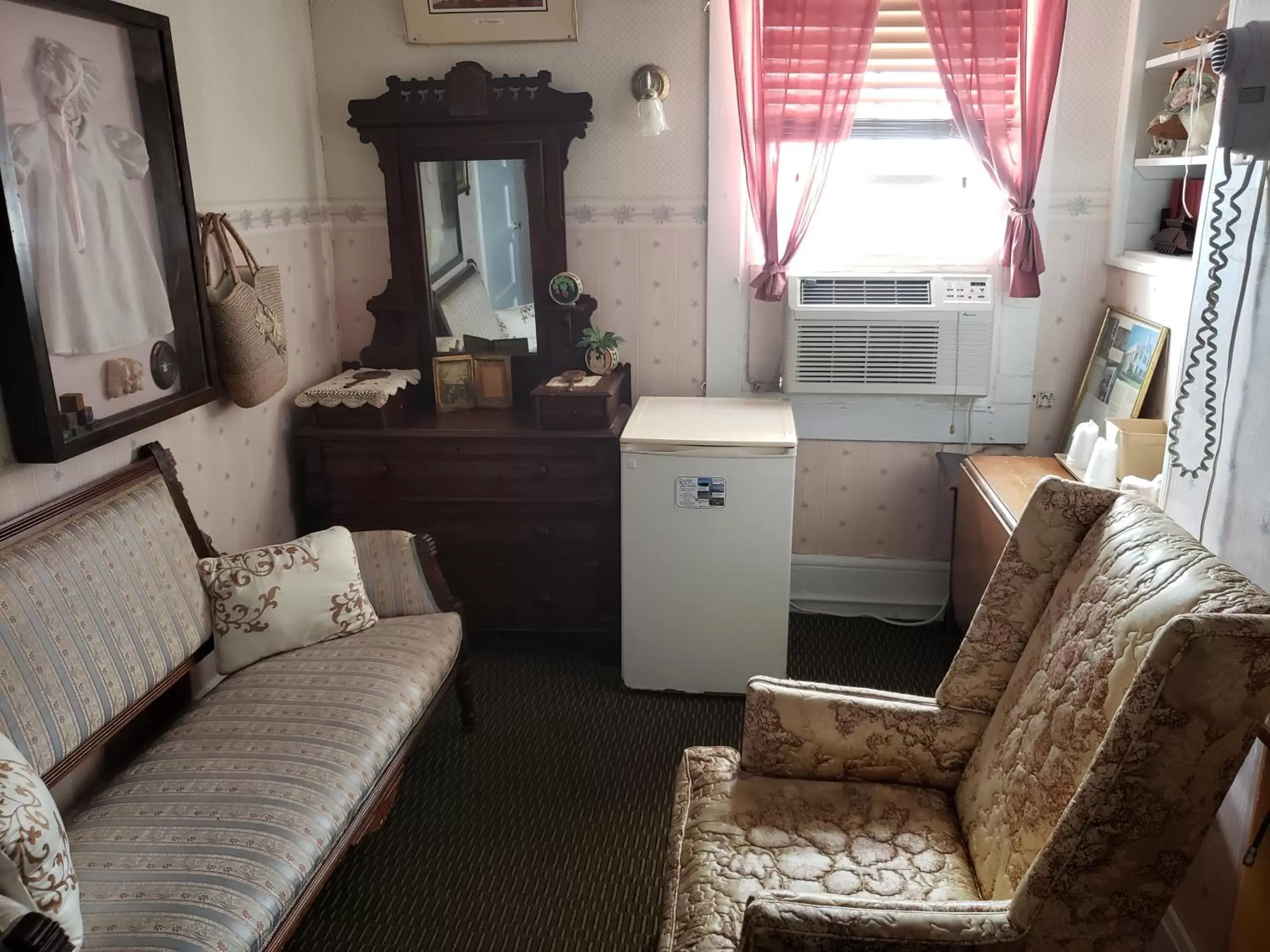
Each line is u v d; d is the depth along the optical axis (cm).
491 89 313
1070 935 129
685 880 162
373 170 331
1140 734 120
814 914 130
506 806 253
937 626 346
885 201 323
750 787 182
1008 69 294
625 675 304
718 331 334
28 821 141
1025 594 176
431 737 282
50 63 193
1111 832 124
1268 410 165
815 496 349
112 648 198
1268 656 117
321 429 307
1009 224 309
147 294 225
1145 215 305
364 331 347
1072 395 330
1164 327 270
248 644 234
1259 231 168
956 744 180
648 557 290
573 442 299
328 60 323
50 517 199
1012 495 273
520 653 329
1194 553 143
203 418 262
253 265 264
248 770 193
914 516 346
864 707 183
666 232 328
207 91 261
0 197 181
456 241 328
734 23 296
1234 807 176
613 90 317
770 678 191
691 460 279
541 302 329
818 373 323
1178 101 269
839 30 293
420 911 219
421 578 264
